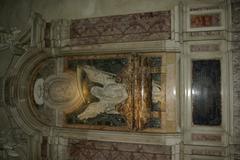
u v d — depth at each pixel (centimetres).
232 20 494
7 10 660
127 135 531
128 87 540
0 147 649
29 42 629
